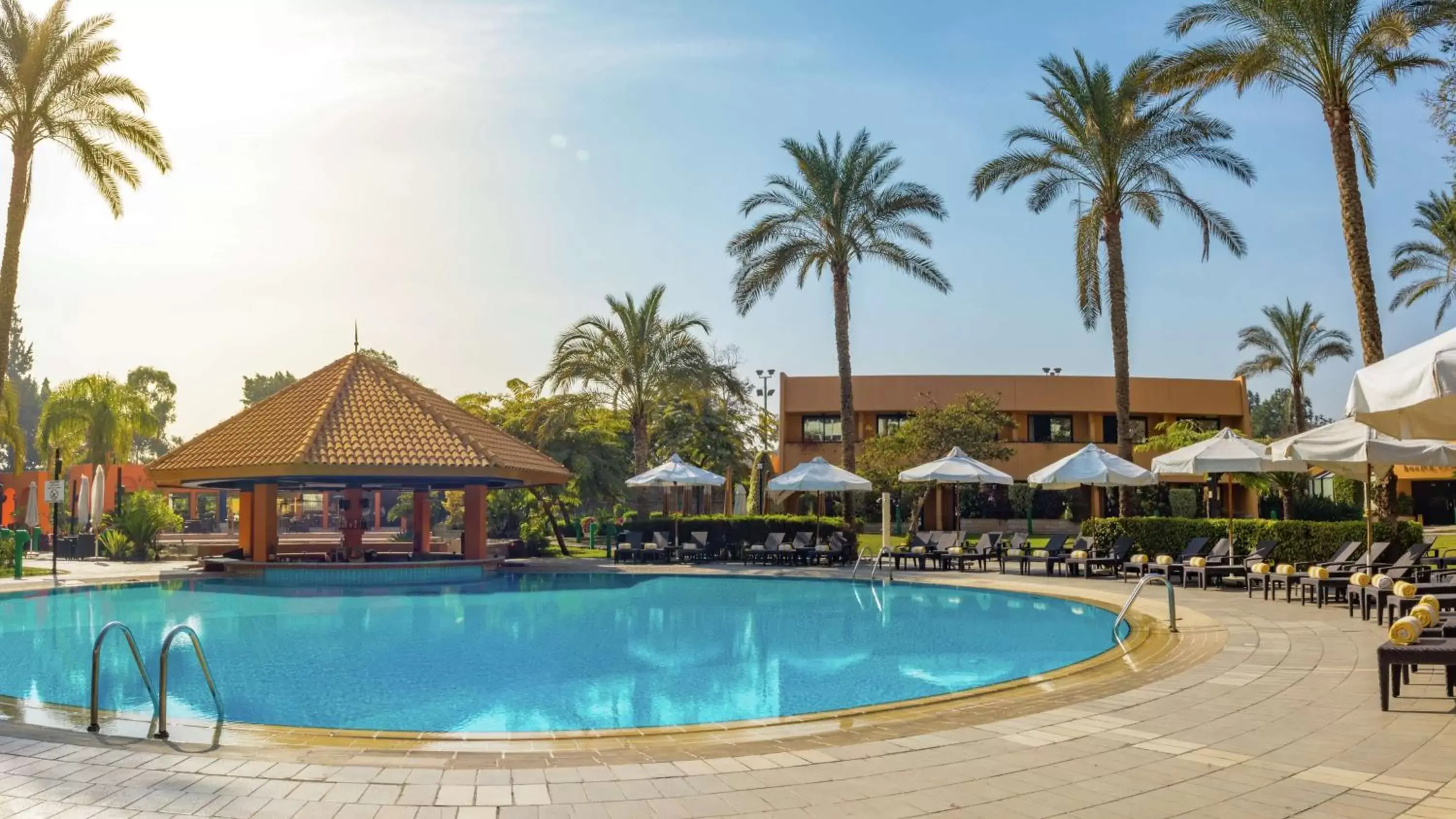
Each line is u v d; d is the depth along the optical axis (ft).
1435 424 21.36
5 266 79.15
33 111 79.00
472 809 18.80
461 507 149.18
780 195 101.35
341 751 23.49
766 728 26.48
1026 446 166.20
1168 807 18.71
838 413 169.99
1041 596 63.41
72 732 25.70
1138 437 172.24
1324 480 166.61
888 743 24.22
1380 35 62.34
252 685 35.76
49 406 137.49
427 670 39.14
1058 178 90.68
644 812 18.67
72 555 102.42
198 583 75.72
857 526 98.32
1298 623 45.55
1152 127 86.33
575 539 146.41
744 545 96.22
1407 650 26.89
